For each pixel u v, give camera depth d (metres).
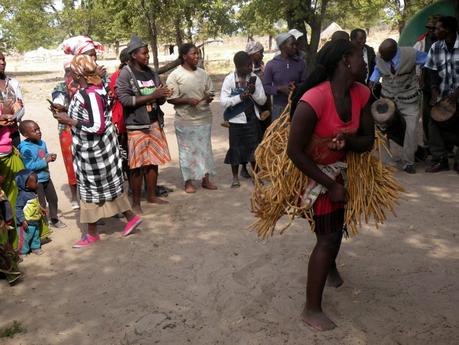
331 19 22.91
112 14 25.94
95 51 5.90
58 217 6.29
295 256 4.74
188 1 21.06
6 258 4.45
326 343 3.43
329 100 3.24
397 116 6.91
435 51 6.90
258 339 3.53
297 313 3.80
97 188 5.18
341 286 4.12
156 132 6.20
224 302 4.03
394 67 6.84
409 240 4.92
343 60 3.24
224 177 7.54
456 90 6.71
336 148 3.23
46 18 29.75
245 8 18.48
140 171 6.08
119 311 4.00
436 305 3.79
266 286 4.23
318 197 3.43
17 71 36.31
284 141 3.67
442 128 6.83
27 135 5.56
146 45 6.12
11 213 4.70
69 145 6.26
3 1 29.34
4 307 4.17
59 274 4.72
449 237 4.95
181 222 5.82
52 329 3.81
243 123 6.69
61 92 5.96
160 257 4.94
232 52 41.41
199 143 6.72
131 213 5.46
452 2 8.78
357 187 3.50
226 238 5.28
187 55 6.48
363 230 5.18
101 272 4.70
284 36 6.83
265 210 3.71
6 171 4.82
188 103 6.54
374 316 3.70
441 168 7.04
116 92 6.01
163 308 4.01
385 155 7.64
